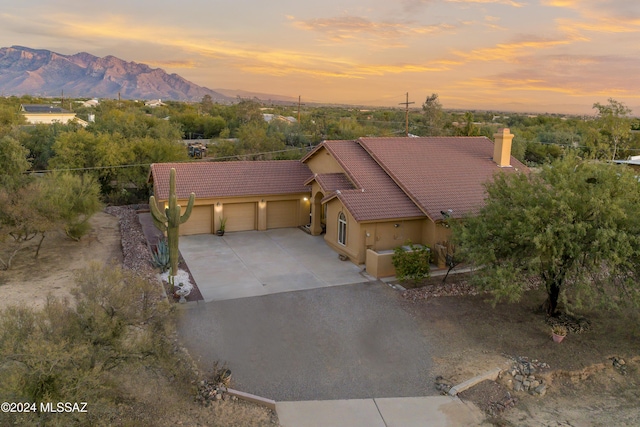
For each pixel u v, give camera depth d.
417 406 12.05
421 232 24.03
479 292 19.47
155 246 25.17
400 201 24.06
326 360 14.07
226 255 24.44
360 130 68.81
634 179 15.73
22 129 51.53
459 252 17.50
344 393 12.46
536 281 20.81
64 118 78.19
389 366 13.84
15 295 18.55
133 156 37.66
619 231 14.43
